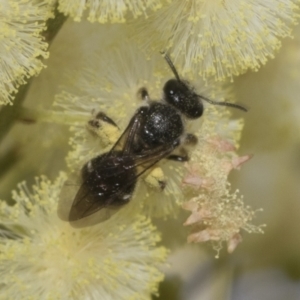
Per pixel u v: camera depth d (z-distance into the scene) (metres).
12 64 0.08
